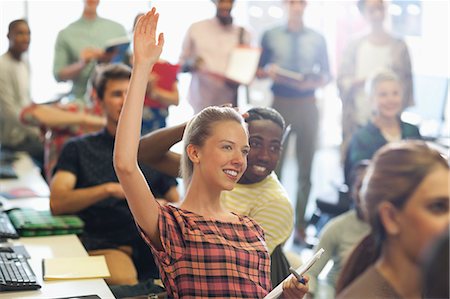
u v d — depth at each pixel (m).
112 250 3.13
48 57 6.94
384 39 5.78
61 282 2.35
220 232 1.87
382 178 1.21
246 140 1.92
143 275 3.14
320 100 7.87
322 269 2.55
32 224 2.98
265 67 5.88
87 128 4.25
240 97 7.23
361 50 5.77
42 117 4.22
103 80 3.21
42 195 3.87
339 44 6.41
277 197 2.21
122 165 1.81
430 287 0.74
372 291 1.33
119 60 4.83
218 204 1.94
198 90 5.60
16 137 5.16
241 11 7.43
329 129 8.20
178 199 3.26
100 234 3.19
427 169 1.17
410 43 7.19
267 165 2.20
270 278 2.02
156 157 2.51
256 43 7.46
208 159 1.89
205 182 1.92
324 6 7.75
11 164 4.75
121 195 3.12
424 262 0.76
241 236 1.90
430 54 7.28
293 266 2.61
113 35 5.57
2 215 3.16
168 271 1.83
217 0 5.61
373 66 5.74
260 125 2.21
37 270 2.48
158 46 1.90
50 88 6.92
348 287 1.53
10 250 2.64
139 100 1.86
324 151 8.27
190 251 1.83
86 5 5.50
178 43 7.19
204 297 1.81
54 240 2.91
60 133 4.26
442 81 6.79
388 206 1.22
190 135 1.94
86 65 5.15
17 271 2.36
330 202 4.66
